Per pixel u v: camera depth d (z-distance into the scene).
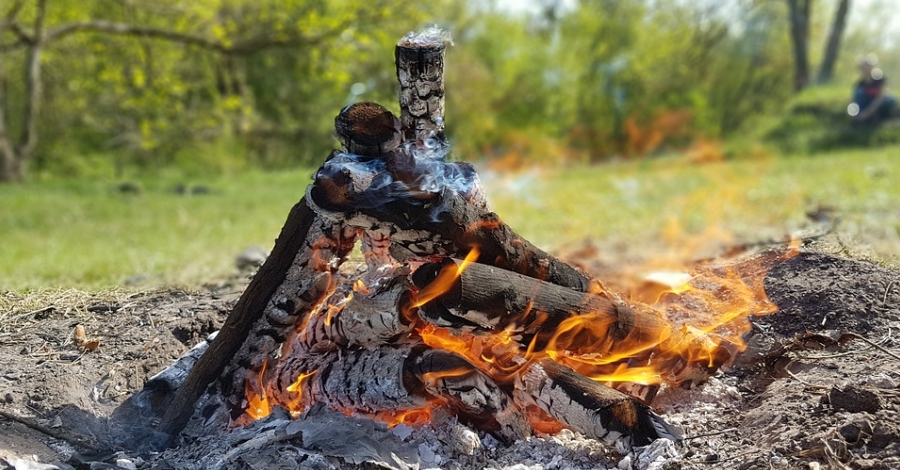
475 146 25.44
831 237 5.87
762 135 21.70
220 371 3.39
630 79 26.50
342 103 23.86
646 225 8.90
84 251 8.60
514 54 27.06
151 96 18.80
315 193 2.97
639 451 3.12
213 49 17.06
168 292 5.25
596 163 23.27
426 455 3.20
